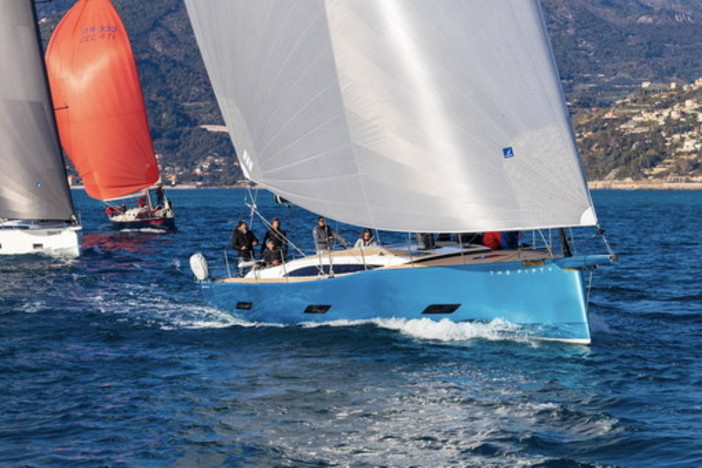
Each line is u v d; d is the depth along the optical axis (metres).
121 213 142.12
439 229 41.75
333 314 47.06
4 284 67.75
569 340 42.47
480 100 40.28
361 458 28.39
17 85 93.00
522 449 28.75
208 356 42.12
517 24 39.81
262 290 48.94
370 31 42.03
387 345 42.62
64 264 83.19
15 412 33.19
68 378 38.19
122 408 33.69
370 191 43.34
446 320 44.19
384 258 47.94
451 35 40.50
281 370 39.03
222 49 48.56
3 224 95.56
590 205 39.53
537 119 39.66
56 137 95.00
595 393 34.62
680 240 118.12
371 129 42.78
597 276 71.50
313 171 45.41
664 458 27.59
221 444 29.69
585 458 27.84
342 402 34.09
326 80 43.66
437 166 41.44
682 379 36.62
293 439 30.09
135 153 141.75
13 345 44.69
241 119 48.84
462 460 28.03
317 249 52.62
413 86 41.34
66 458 28.36
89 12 139.12
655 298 58.66
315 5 43.28
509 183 40.31
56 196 95.00
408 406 33.41
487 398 34.19
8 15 92.31
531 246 47.75
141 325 50.16
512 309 42.91
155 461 28.16
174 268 80.69
